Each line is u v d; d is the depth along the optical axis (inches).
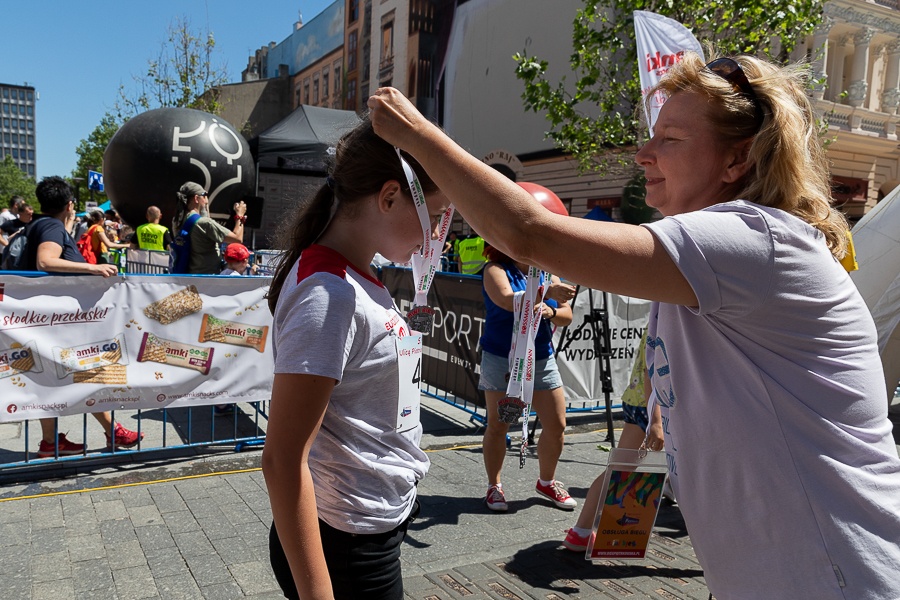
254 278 183.2
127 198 350.6
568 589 117.5
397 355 55.4
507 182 41.8
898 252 165.2
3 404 157.3
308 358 48.1
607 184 624.1
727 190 48.8
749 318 42.6
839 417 43.2
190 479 166.6
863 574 41.8
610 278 40.6
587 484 173.3
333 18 1138.7
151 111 357.7
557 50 679.1
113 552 127.0
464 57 821.9
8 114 7396.7
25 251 176.6
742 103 46.3
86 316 164.4
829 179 51.3
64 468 171.5
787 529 42.9
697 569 125.6
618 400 241.8
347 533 55.4
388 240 56.1
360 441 55.1
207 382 180.5
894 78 653.9
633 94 390.0
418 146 43.3
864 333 45.4
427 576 121.3
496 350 148.9
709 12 346.0
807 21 359.6
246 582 116.8
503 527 144.3
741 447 43.9
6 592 111.9
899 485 44.4
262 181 503.8
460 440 208.7
